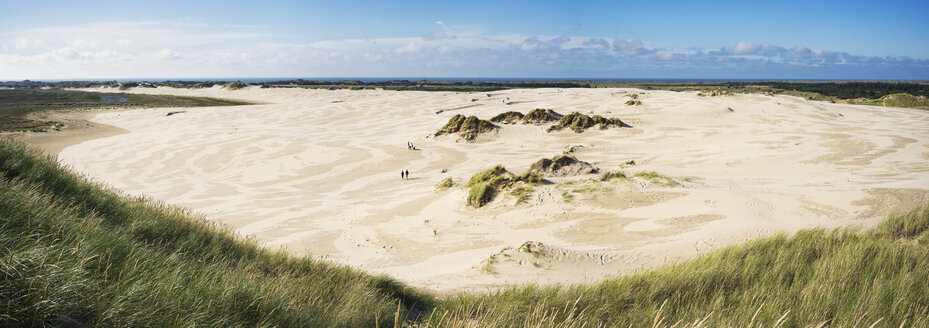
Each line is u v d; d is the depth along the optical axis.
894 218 12.79
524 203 31.52
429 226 29.19
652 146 62.91
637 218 27.08
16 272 3.19
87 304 3.39
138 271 4.24
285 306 4.77
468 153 62.81
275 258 8.52
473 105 127.94
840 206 25.52
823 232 11.89
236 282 4.91
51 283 3.27
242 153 62.09
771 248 10.49
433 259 23.05
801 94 180.38
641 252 20.44
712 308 5.44
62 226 4.69
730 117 79.06
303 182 48.69
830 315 5.01
